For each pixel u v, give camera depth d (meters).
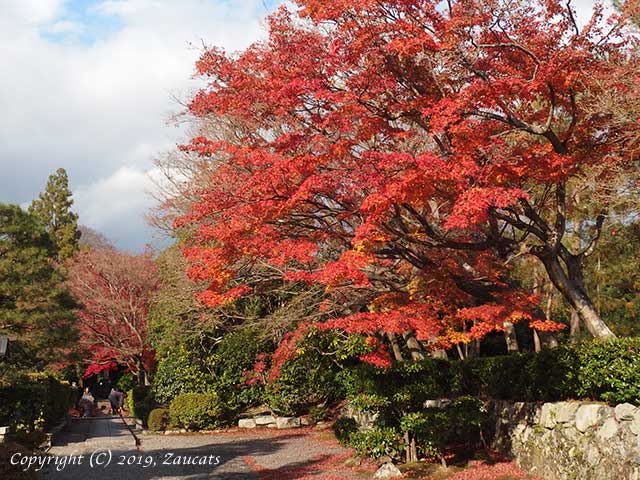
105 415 33.34
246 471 13.05
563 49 10.12
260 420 21.89
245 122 13.25
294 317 17.59
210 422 21.52
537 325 10.79
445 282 11.63
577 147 11.22
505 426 12.42
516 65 10.79
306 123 11.58
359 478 11.73
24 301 16.75
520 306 10.93
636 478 8.02
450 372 15.43
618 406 8.71
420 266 11.79
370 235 10.10
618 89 10.41
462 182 9.73
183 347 22.67
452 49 9.89
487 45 9.87
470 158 9.88
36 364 18.62
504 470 11.17
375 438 11.80
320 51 10.98
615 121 10.47
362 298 14.93
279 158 10.46
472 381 15.16
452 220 9.02
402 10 10.45
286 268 16.66
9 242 17.34
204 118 16.64
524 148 10.68
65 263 35.88
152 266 32.38
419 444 12.30
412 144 11.83
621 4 12.66
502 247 11.57
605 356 9.30
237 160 11.44
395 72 10.88
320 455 14.88
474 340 18.81
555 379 10.91
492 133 10.80
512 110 11.74
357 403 12.56
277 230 11.36
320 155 10.34
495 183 9.96
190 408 21.20
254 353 22.64
